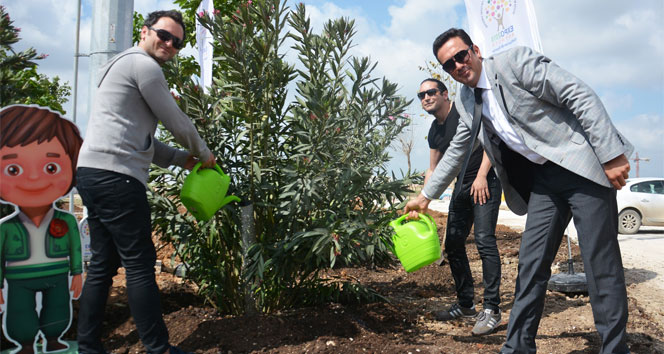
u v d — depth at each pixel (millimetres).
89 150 2248
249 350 2684
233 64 2826
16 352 2330
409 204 2984
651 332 3152
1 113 2242
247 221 3018
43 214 2393
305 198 2885
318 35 3295
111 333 2887
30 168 2330
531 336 2473
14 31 2652
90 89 3771
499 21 4602
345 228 2814
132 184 2281
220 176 2686
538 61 2338
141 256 2340
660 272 5508
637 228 11320
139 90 2287
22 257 2332
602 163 2195
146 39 2441
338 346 2768
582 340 3010
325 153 2963
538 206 2496
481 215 3416
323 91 2898
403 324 3420
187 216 3109
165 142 3141
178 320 3021
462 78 2562
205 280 3307
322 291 3559
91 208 2303
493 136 2707
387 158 3545
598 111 2184
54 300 2432
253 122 2992
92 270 2387
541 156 2471
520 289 2490
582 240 2365
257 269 2975
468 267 3693
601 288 2352
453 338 3162
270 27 2928
